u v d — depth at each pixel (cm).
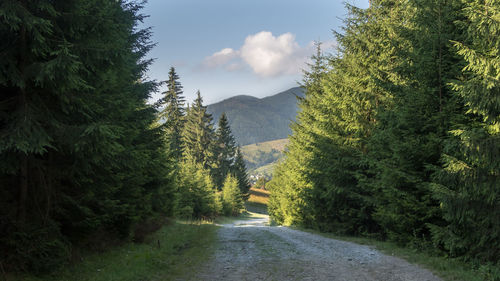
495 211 824
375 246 1317
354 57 1684
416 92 1114
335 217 1920
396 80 1334
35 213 760
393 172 1169
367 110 1669
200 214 4447
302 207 2338
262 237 1681
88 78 812
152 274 840
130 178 1181
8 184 745
